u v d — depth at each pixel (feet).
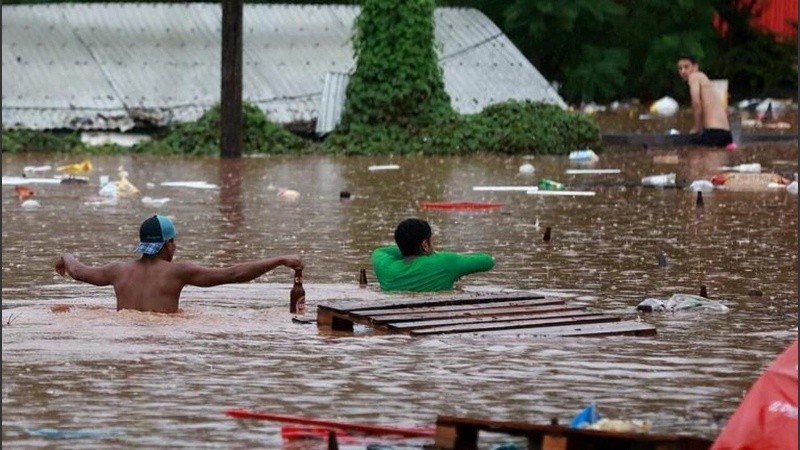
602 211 190.49
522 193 214.69
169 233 116.16
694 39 403.95
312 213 189.26
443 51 344.08
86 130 303.27
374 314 111.45
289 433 78.59
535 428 74.08
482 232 168.66
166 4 339.36
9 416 82.64
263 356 99.35
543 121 293.84
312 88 321.52
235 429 80.18
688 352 101.35
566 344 104.01
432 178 240.32
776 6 444.14
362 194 214.07
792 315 116.16
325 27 340.80
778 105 389.39
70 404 85.46
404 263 128.16
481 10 399.44
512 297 119.14
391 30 306.14
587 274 137.80
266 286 130.11
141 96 311.68
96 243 159.53
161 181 235.81
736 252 151.94
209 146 295.07
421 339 105.50
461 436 76.33
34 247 156.04
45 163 270.87
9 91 307.17
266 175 247.29
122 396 87.51
